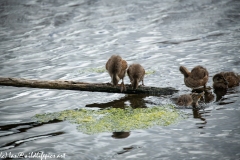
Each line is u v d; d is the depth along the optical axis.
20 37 77.69
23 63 65.62
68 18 87.12
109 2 96.69
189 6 92.88
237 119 44.16
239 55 65.00
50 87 50.19
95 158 37.56
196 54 66.69
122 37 76.75
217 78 53.84
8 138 41.47
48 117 46.19
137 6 93.69
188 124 43.47
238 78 55.12
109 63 52.59
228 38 73.62
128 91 52.25
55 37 77.62
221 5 92.50
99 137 41.28
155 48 70.69
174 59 65.06
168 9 91.31
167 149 38.75
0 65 64.88
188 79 54.00
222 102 49.22
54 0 98.12
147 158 37.34
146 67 62.31
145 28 81.00
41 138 41.41
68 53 69.75
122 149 39.00
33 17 87.62
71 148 39.41
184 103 48.41
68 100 51.41
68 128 43.38
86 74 60.22
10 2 96.19
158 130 42.38
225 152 37.88
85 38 76.81
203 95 51.88
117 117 45.53
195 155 37.59
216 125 43.00
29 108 49.00
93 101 50.88
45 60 66.75
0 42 75.38
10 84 49.66
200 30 78.75
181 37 75.56
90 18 87.06
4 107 49.41
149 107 48.44
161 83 56.03
